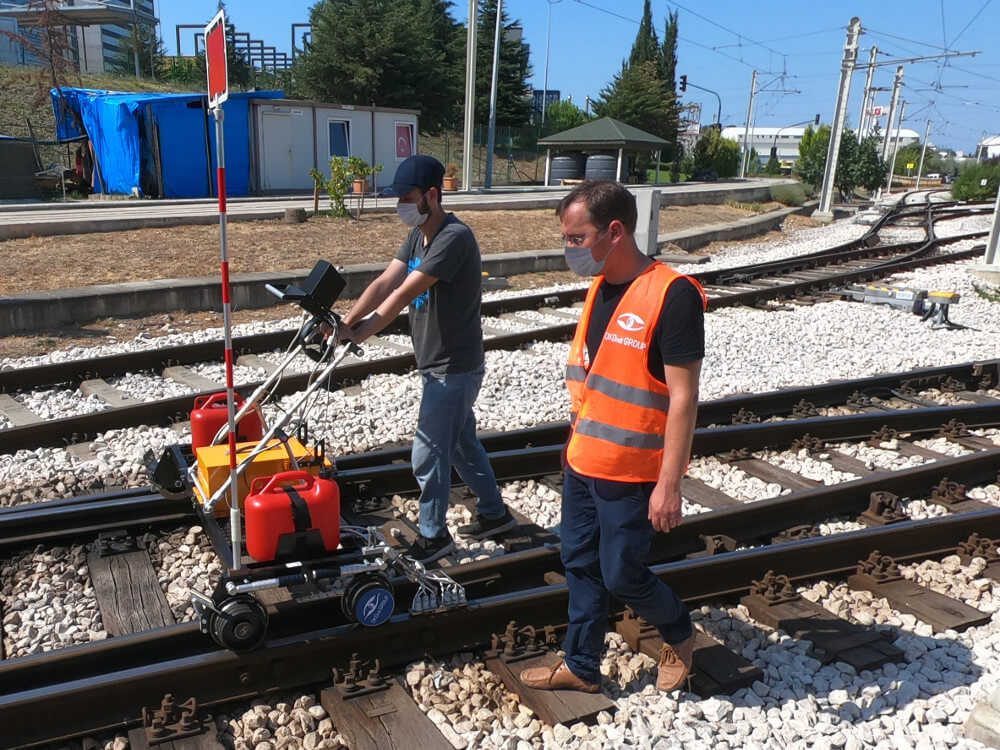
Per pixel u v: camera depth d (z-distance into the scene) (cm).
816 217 3014
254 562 333
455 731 315
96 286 987
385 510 497
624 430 294
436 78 4284
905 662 370
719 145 5612
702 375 822
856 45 2981
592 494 308
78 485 518
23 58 3222
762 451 630
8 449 576
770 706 335
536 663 351
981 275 1468
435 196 380
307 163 2661
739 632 392
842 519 522
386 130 2841
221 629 315
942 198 4828
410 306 410
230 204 2047
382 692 330
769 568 432
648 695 336
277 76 4878
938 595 420
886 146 5550
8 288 1016
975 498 557
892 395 782
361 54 4112
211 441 425
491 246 1628
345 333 357
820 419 654
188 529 463
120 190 2344
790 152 12600
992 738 305
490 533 464
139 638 335
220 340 827
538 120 6031
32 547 436
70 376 733
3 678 314
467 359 409
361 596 335
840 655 365
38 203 2041
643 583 310
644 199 1705
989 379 835
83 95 2381
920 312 1140
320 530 340
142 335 907
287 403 693
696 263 1722
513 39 5062
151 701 314
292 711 324
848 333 1030
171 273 1148
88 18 3338
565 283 1378
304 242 1436
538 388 762
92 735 303
